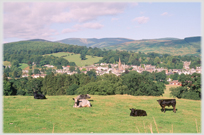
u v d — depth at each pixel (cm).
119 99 3073
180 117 1834
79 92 5934
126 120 1667
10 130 1330
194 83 5419
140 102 2730
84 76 10394
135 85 7088
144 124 1542
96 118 1714
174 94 5816
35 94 2773
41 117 1684
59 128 1400
